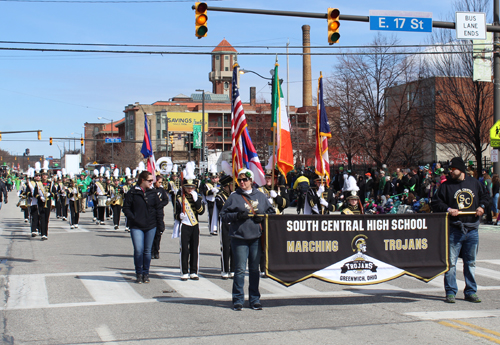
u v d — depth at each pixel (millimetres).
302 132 51438
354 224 7402
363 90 32344
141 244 8977
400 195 20219
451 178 7719
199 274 10008
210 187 17031
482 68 17656
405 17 14125
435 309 7121
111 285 8828
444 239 7613
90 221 23406
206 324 6363
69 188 20125
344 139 33188
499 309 7121
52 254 12633
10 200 46094
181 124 91625
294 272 7215
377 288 8664
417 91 31156
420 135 32938
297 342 5605
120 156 87812
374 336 5820
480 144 29328
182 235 9320
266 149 51562
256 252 7129
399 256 7508
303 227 7254
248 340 5695
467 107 28281
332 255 7332
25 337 5832
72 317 6711
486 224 18656
